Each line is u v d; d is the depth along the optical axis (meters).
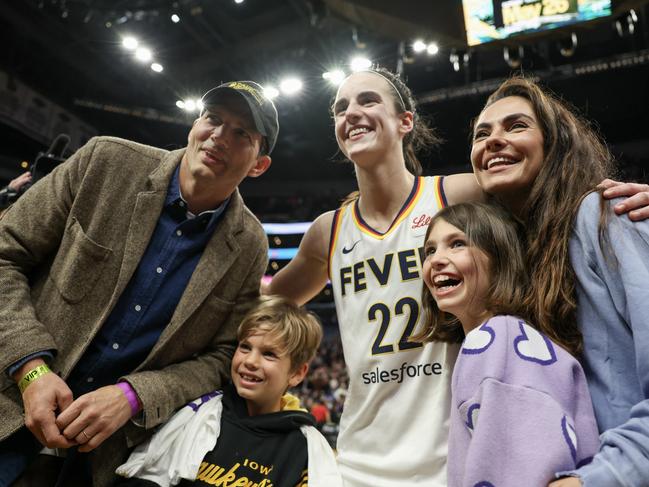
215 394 1.81
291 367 1.91
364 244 1.89
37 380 1.44
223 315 1.87
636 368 1.07
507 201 1.65
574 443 0.97
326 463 1.67
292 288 2.30
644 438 0.90
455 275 1.39
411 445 1.58
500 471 0.95
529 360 1.09
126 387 1.56
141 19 9.88
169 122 12.34
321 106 13.27
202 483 1.58
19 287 1.61
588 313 1.21
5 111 10.38
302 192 17.08
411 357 1.67
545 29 5.85
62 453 1.66
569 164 1.45
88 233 1.67
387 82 1.99
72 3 9.32
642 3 5.51
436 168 15.26
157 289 1.72
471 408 1.06
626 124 13.20
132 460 1.59
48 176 1.79
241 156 1.78
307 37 10.41
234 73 11.95
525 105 1.58
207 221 1.82
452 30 6.17
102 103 11.87
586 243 1.24
